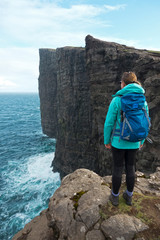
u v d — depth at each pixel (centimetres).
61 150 3519
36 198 2636
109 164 2241
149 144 1655
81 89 2864
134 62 1855
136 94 247
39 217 505
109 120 262
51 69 4997
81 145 3016
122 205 301
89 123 2819
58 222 316
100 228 276
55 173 3488
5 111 14275
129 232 258
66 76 3123
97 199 323
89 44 2134
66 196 363
